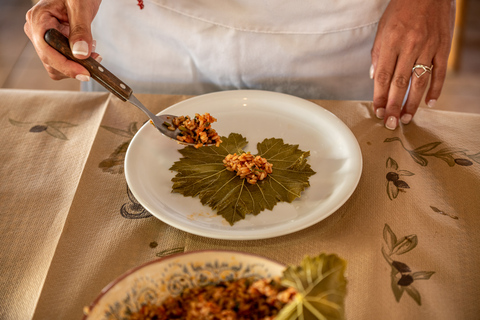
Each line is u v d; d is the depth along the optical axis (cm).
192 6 78
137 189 55
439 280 49
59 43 58
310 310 36
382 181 59
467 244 52
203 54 81
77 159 61
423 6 69
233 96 68
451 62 173
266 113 67
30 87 162
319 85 84
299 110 66
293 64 81
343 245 52
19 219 54
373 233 53
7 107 68
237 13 78
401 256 51
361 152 60
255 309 41
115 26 81
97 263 50
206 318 41
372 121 68
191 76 84
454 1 73
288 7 76
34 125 66
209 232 51
